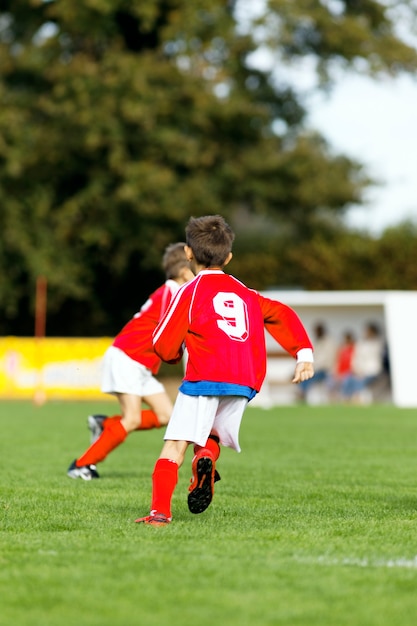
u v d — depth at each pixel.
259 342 16.89
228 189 102.88
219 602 11.31
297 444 39.06
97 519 17.67
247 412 63.12
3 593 11.71
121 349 25.08
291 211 109.69
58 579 12.42
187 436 16.39
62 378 75.44
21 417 55.66
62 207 99.38
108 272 108.06
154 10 94.69
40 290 78.88
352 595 11.70
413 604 11.30
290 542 15.20
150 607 11.09
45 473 26.83
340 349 77.25
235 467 29.59
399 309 73.12
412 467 29.66
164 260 25.08
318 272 101.88
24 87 103.06
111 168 97.06
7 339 76.06
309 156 103.38
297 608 11.08
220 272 17.14
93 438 26.28
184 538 15.51
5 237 98.12
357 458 32.91
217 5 96.31
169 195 96.62
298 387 78.31
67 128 97.06
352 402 76.81
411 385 73.06
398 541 15.41
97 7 92.19
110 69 96.38
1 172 97.44
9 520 17.56
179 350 16.94
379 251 101.00
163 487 17.05
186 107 97.69
